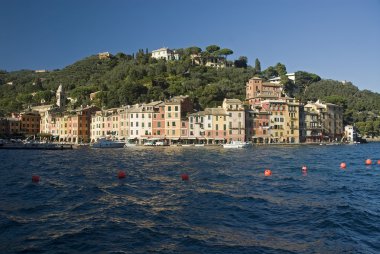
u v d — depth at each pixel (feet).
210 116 593.83
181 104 608.19
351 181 184.85
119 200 136.15
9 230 97.86
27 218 110.11
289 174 212.23
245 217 110.22
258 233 94.84
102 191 154.51
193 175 206.59
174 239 90.12
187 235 92.99
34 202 133.08
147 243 87.45
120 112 631.15
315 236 92.32
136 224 103.04
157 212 117.08
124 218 109.81
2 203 131.44
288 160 311.68
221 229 98.32
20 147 503.20
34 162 293.23
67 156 362.94
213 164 271.90
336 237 91.35
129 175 207.51
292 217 109.70
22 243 88.07
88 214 115.03
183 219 108.47
